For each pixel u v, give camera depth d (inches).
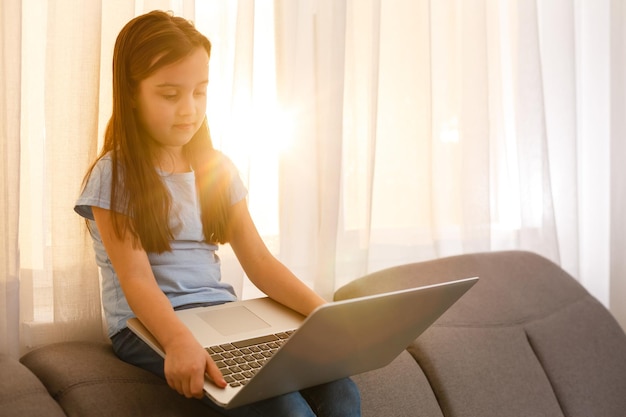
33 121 54.5
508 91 79.7
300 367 38.0
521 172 77.6
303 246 67.1
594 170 86.0
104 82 55.6
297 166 66.2
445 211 75.8
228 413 42.8
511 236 79.7
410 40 73.0
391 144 73.5
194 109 46.9
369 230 69.6
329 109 65.9
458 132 75.2
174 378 39.4
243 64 60.3
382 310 38.1
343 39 66.1
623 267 83.0
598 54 84.9
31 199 54.6
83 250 54.2
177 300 48.3
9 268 50.5
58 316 53.9
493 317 62.8
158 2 56.4
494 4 77.7
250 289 65.5
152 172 47.4
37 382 44.0
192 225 50.1
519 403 58.5
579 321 66.6
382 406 52.7
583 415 61.1
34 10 54.3
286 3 64.5
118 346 48.8
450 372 57.4
